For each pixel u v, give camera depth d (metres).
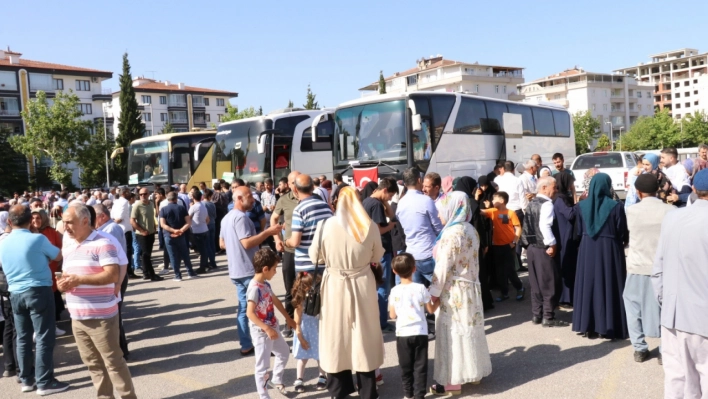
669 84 156.75
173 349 7.37
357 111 14.80
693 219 4.18
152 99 90.31
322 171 20.12
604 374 5.58
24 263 5.94
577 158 19.98
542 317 7.43
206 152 23.44
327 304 5.04
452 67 93.19
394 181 7.29
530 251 7.29
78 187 68.19
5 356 6.74
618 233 6.46
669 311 4.26
